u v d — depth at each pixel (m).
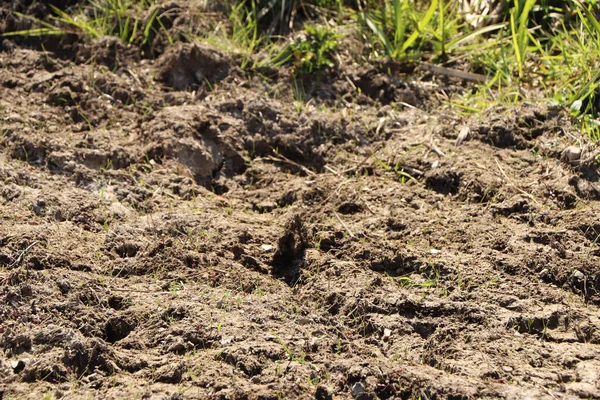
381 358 4.97
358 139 7.35
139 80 7.96
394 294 5.50
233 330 5.12
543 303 5.45
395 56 8.23
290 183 6.92
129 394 4.61
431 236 6.13
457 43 8.37
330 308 5.46
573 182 6.61
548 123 7.20
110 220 6.21
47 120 7.33
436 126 7.38
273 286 5.66
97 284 5.47
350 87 7.94
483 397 4.61
